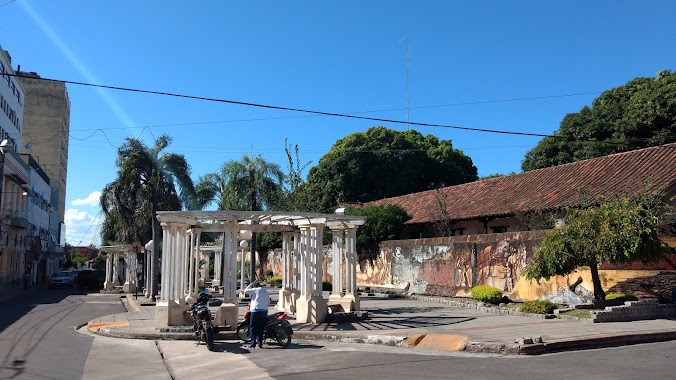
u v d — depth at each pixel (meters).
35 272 56.16
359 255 34.28
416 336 13.20
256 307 12.71
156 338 14.16
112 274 43.53
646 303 16.12
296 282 19.94
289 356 11.34
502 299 20.84
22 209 47.94
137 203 30.19
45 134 70.81
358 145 52.09
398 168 50.25
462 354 11.57
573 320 16.06
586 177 25.73
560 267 16.88
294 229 18.92
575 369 9.46
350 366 10.07
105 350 12.30
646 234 15.66
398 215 32.78
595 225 16.39
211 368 10.15
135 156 29.95
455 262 25.25
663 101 30.84
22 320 18.95
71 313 21.62
